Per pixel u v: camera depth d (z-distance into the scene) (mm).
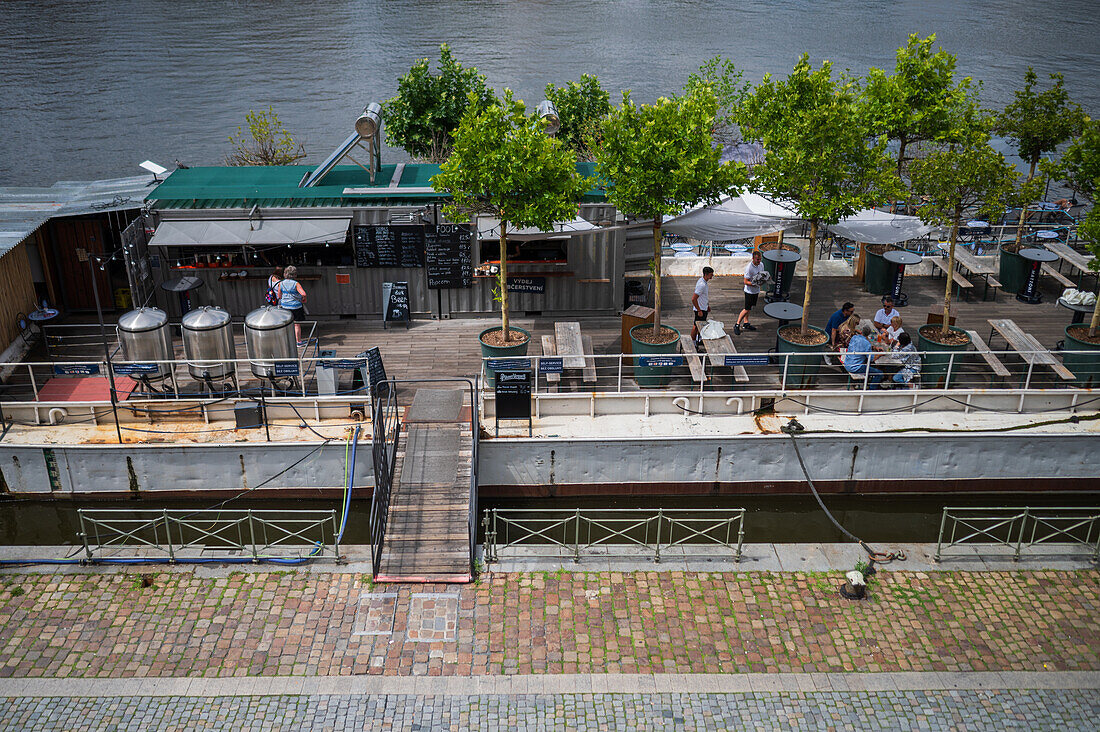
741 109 22266
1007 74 64562
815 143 17297
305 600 13336
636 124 16984
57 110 58062
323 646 12414
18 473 15773
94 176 46969
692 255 27000
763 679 11914
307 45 76500
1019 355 19500
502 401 16094
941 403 17047
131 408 16422
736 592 13586
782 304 19266
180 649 12344
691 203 17281
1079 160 18969
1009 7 96375
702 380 16953
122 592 13484
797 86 20578
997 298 23281
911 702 11555
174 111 58000
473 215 20422
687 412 16938
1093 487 16703
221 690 11625
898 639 12672
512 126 17328
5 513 16062
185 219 19969
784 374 16797
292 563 14164
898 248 24859
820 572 14062
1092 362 17469
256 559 14180
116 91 62344
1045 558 14398
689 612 13148
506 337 18047
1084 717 11328
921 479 16547
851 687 11789
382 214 20375
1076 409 17047
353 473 16031
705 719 11227
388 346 20016
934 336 18531
